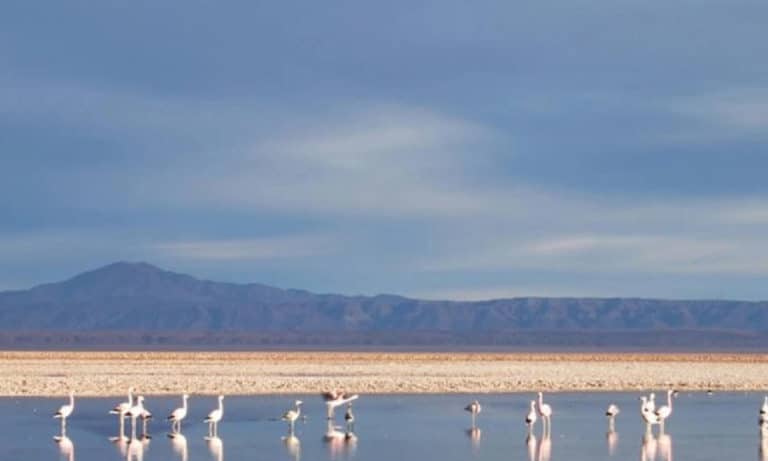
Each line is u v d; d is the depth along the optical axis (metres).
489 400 138.50
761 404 137.25
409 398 140.25
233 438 101.12
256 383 158.50
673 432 107.38
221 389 148.88
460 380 169.62
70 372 187.75
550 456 91.69
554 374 193.25
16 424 110.12
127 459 89.06
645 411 104.56
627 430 108.56
